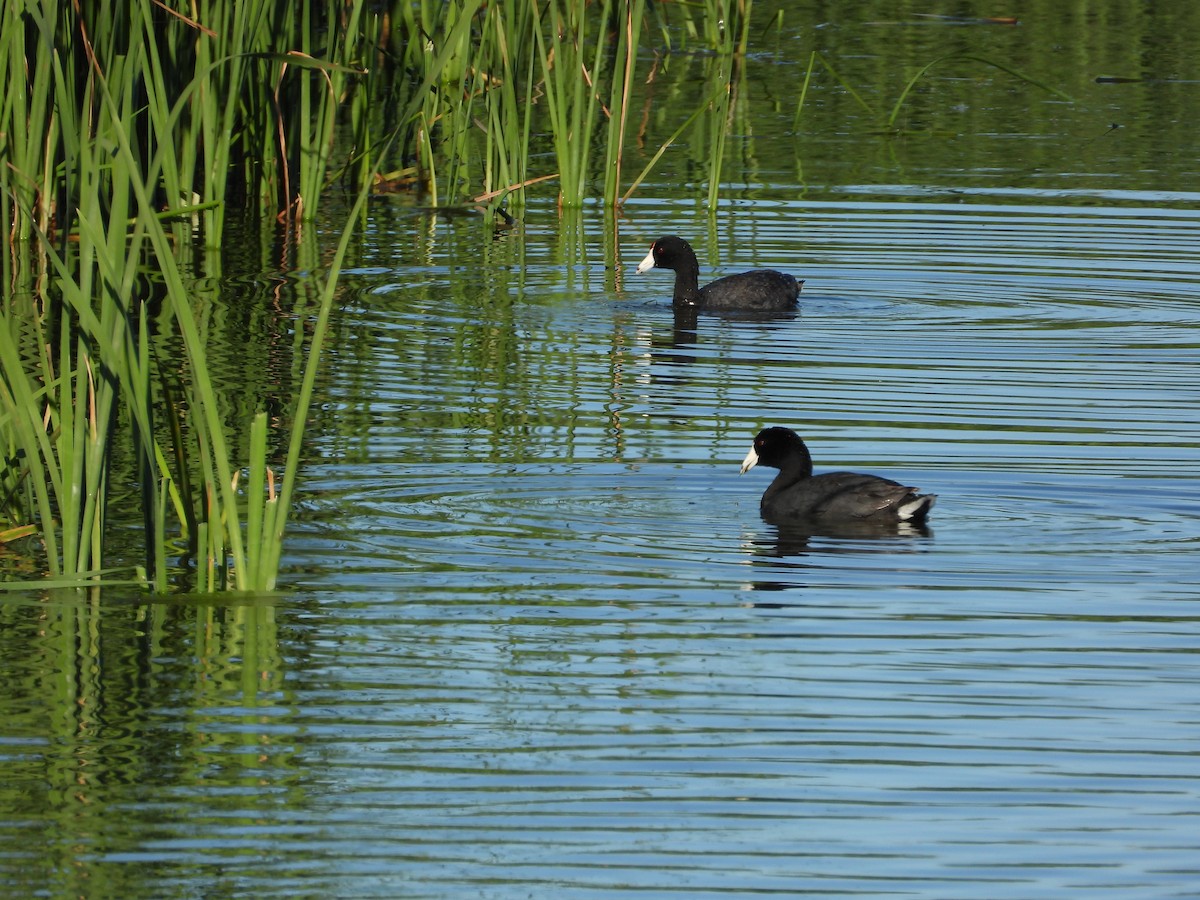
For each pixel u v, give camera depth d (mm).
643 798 10336
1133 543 14469
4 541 14484
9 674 11883
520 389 19547
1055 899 9258
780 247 26594
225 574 13438
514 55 30344
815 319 23078
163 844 9742
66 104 17391
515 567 13930
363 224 28656
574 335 22266
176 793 10336
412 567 13898
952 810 10227
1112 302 23594
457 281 25062
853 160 32312
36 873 9391
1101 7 45719
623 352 21391
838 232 27406
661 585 13562
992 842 9852
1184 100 36500
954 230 27391
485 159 29812
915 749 10945
